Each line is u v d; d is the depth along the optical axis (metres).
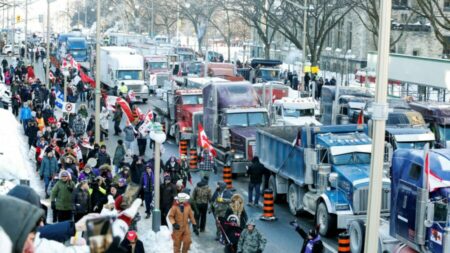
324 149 27.06
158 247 18.78
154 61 79.06
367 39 95.06
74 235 5.59
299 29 109.25
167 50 89.12
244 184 36.03
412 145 34.41
